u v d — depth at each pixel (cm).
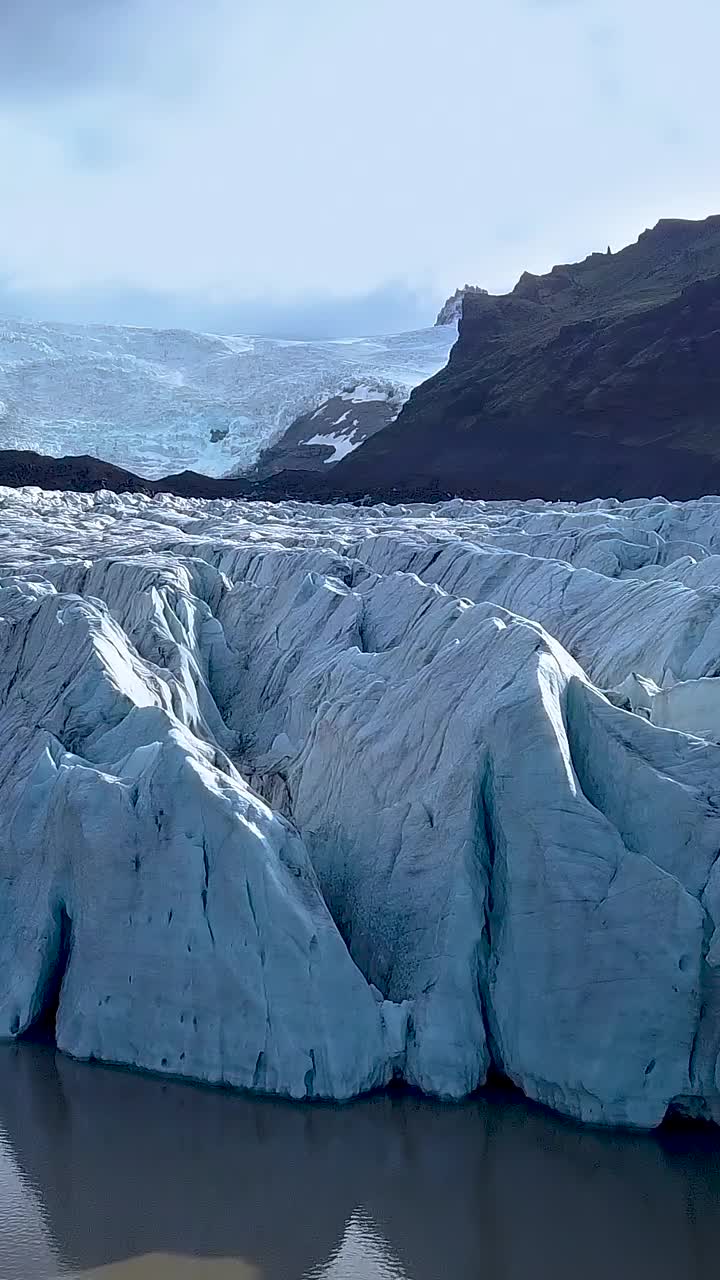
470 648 1653
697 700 1598
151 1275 1107
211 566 2886
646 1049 1297
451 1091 1369
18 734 1905
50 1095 1400
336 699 1966
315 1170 1256
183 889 1455
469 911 1412
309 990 1382
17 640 2170
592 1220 1175
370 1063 1387
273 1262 1122
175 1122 1342
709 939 1293
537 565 2627
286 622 2592
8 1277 1098
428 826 1494
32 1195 1223
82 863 1541
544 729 1420
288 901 1408
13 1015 1560
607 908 1320
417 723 1625
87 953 1516
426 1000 1405
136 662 2127
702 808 1380
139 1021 1466
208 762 1614
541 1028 1348
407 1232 1161
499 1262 1115
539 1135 1307
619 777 1451
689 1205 1190
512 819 1398
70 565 2914
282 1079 1380
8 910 1653
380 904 1512
